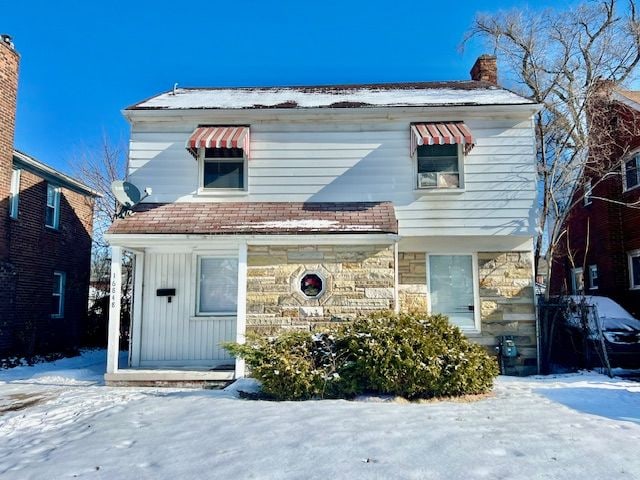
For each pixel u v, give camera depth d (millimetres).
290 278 10734
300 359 8156
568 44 18219
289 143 12492
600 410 7066
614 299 16828
